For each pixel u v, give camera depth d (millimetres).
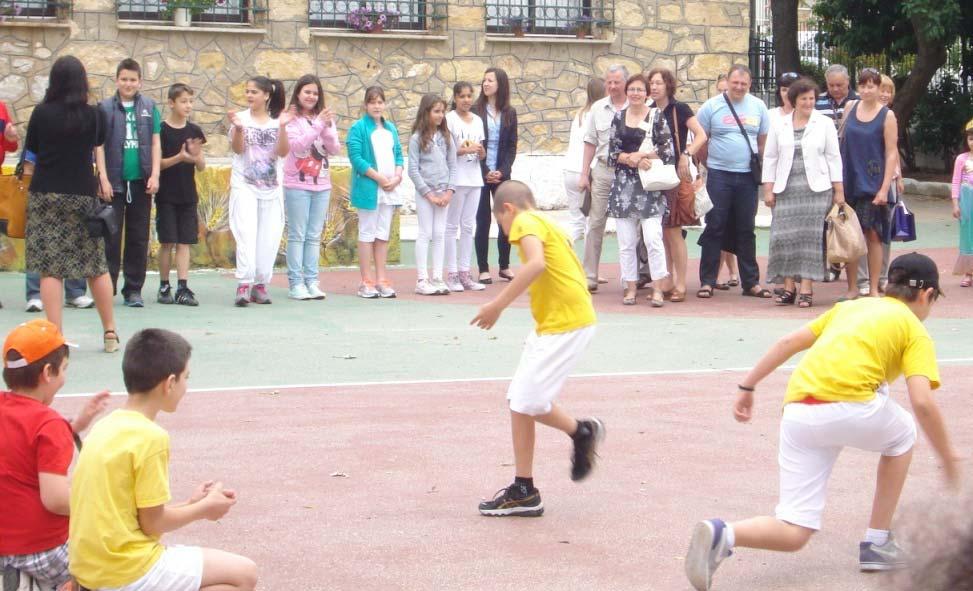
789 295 12531
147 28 17094
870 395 4863
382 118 12547
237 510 6023
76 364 9203
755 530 4820
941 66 24250
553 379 5832
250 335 10492
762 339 10648
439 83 18625
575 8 19344
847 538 5703
